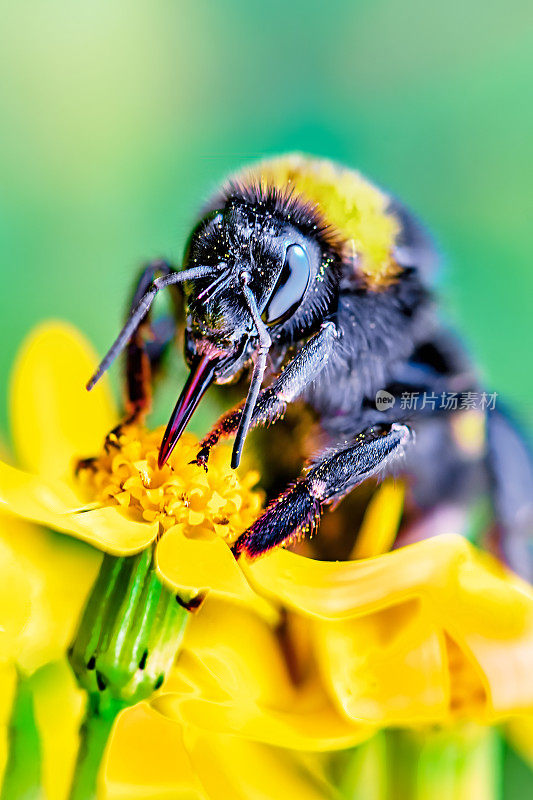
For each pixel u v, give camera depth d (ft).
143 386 0.34
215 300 0.33
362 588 0.31
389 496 0.34
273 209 0.34
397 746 0.31
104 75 0.43
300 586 0.31
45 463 0.33
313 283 0.34
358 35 0.44
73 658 0.31
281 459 0.34
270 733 0.31
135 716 0.31
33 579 0.31
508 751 0.31
